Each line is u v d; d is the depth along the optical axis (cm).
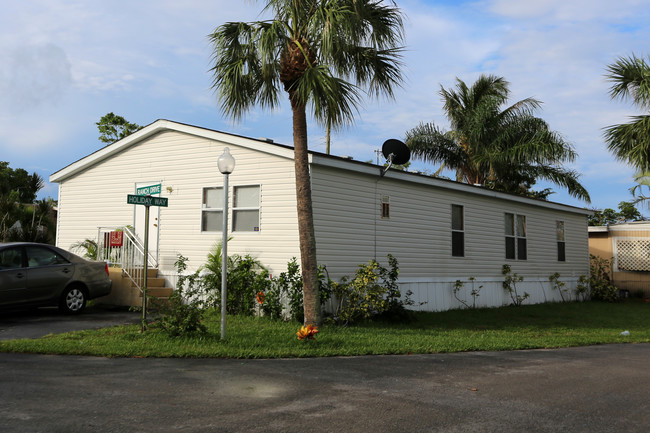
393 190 1461
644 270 2453
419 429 473
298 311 1178
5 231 1841
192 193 1430
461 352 934
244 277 1253
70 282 1216
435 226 1594
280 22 1022
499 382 671
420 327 1267
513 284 1892
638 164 1708
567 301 2172
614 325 1505
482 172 2592
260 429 466
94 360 760
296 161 1059
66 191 1678
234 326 1088
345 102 1002
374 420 496
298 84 1012
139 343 866
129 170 1556
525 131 2470
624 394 618
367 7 1047
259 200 1312
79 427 463
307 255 1057
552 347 1047
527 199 1958
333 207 1284
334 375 690
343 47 1039
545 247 2095
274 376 676
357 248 1340
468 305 1697
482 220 1780
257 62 1101
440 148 2566
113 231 1495
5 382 619
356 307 1225
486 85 2677
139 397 562
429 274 1559
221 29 1065
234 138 1348
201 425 475
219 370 707
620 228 2536
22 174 3656
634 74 1725
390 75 1150
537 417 517
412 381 666
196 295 1352
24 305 1135
